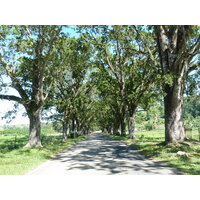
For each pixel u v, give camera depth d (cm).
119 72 3278
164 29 1769
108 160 1225
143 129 8612
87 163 1134
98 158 1312
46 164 1120
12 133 7031
